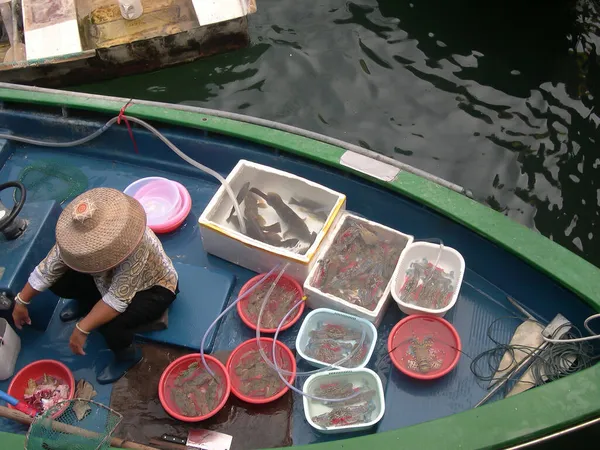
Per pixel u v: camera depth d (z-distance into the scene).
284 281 3.17
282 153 3.52
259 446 2.72
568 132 5.44
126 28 5.68
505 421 2.42
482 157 5.35
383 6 6.41
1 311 2.99
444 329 2.96
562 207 5.08
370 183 3.34
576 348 2.82
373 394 2.79
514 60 5.89
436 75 5.84
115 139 3.77
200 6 5.66
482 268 3.21
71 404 2.79
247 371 2.90
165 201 3.58
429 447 2.38
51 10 5.68
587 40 5.98
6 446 2.47
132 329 2.79
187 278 3.21
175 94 5.84
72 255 2.42
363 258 3.16
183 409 2.79
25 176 3.79
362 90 5.79
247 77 5.90
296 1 6.48
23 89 3.80
